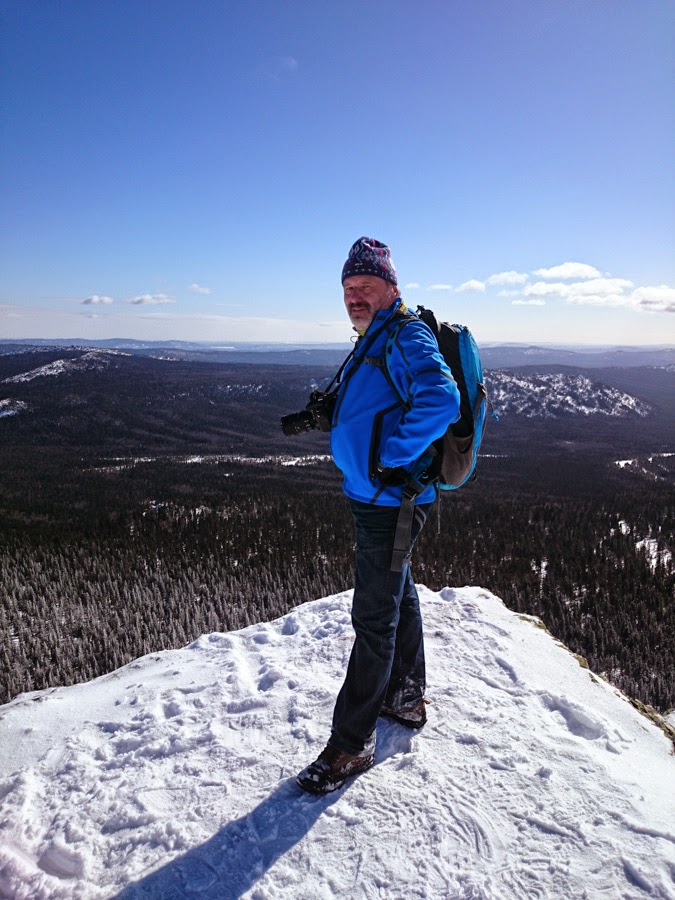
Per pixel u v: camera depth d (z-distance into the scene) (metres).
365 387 1.90
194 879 1.60
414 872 1.58
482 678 2.64
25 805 1.92
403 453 1.72
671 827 1.68
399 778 1.96
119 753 2.20
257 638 3.23
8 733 2.40
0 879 1.65
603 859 1.57
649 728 2.34
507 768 1.98
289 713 2.37
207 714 2.41
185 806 1.88
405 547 1.88
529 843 1.65
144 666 3.08
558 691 2.55
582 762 2.00
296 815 1.81
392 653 1.97
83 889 1.60
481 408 1.94
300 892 1.54
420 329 1.81
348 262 1.93
